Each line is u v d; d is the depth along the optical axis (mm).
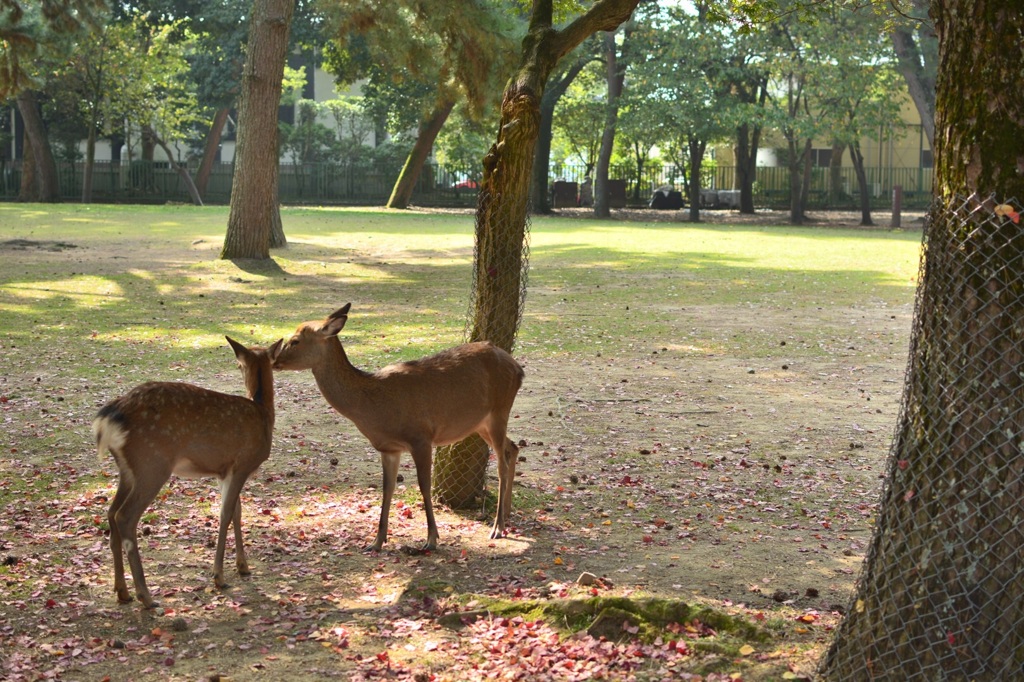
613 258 28156
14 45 24672
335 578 6438
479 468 8023
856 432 10406
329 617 5773
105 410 5789
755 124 46469
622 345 15312
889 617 4566
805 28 41344
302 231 34938
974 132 4312
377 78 46469
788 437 10188
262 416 6316
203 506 7914
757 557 6852
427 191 57625
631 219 49000
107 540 7055
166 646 5352
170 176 56438
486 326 7918
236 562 6551
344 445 9820
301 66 58906
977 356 4324
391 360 13773
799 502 8180
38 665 5109
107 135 53250
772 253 30250
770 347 15258
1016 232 4246
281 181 57219
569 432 10336
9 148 59438
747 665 4984
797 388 12477
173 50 51906
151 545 6992
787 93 47250
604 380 12812
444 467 8008
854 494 8391
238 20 49156
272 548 6973
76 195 55594
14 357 13680
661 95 44625
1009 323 4270
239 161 24406
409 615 5777
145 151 57562
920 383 4547
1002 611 4344
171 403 5863
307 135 58438
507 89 7930
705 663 4980
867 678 4613
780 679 4805
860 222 49188
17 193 55750
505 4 23281
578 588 6043
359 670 5062
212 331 16016
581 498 8258
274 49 24062
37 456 9188
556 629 5445
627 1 7883
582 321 17500
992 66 4254
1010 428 4289
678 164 59281
